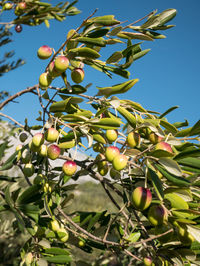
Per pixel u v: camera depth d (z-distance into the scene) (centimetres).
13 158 178
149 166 132
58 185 196
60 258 175
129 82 152
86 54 158
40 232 176
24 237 364
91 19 158
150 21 182
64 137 176
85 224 204
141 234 176
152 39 176
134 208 148
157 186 127
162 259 141
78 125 163
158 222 129
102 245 194
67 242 200
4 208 158
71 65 174
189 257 136
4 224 344
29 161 185
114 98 159
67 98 168
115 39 170
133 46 169
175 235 137
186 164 138
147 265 146
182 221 124
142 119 159
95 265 278
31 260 174
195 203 137
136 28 185
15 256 332
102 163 182
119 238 192
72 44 159
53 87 166
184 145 152
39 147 163
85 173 202
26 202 160
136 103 168
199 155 134
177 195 133
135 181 169
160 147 138
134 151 150
